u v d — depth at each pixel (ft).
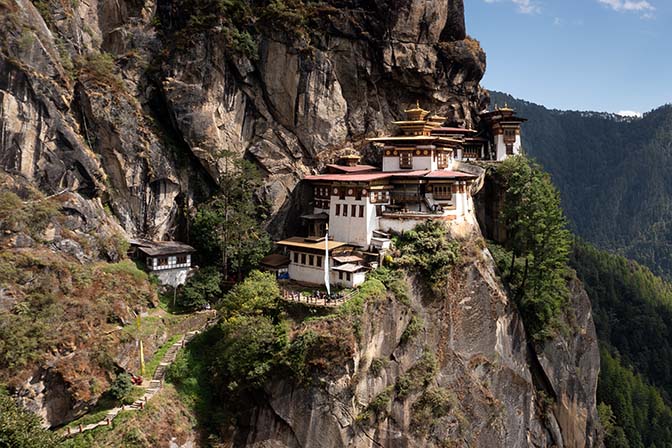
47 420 126.62
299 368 135.54
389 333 152.66
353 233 182.50
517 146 260.42
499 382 182.70
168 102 192.75
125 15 205.57
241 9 202.80
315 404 135.33
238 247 190.90
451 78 250.78
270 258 190.29
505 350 187.32
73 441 123.34
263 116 208.13
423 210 189.88
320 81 208.85
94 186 174.60
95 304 146.41
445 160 216.95
